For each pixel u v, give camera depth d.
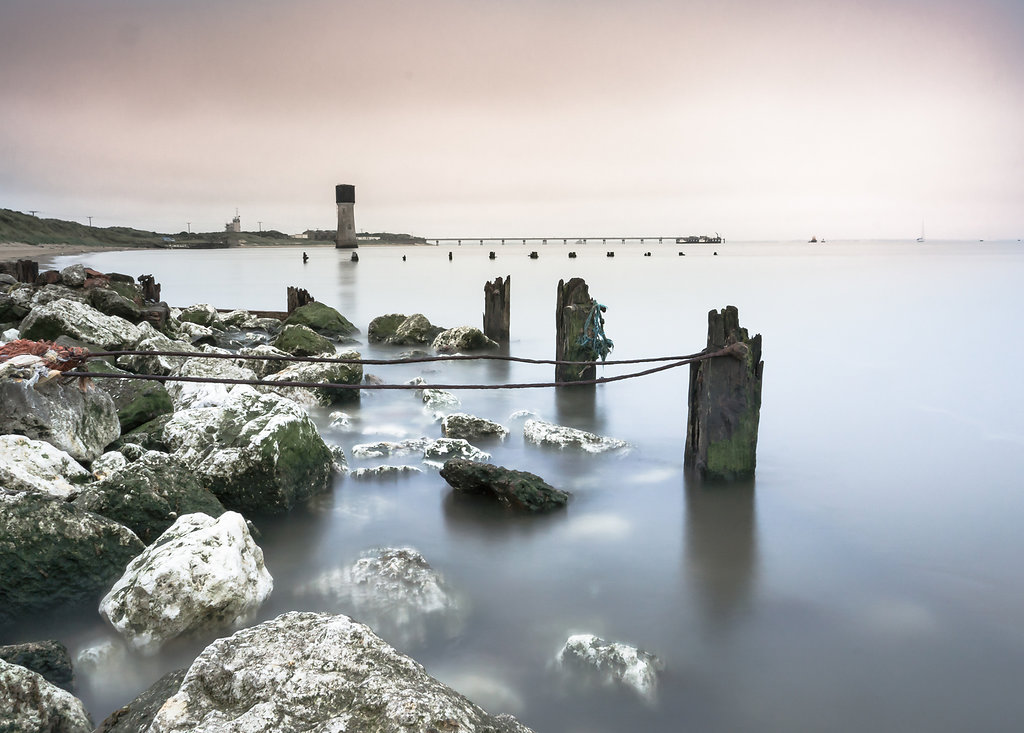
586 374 14.19
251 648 3.29
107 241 175.25
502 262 93.94
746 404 8.77
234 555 5.60
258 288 44.25
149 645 5.17
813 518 8.14
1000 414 12.84
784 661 5.44
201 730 2.82
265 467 7.64
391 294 39.06
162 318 16.38
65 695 4.05
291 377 12.75
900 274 57.81
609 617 6.00
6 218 136.62
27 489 6.30
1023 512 8.38
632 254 146.12
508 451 10.23
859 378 16.09
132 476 6.58
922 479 9.44
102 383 9.28
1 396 7.16
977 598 6.42
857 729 4.69
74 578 5.66
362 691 3.02
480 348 19.20
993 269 65.69
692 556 7.14
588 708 4.82
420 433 11.00
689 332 24.05
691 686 5.11
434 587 6.24
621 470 9.55
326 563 6.75
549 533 7.60
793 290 40.91
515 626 5.81
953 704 4.96
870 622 6.00
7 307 13.88
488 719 3.25
